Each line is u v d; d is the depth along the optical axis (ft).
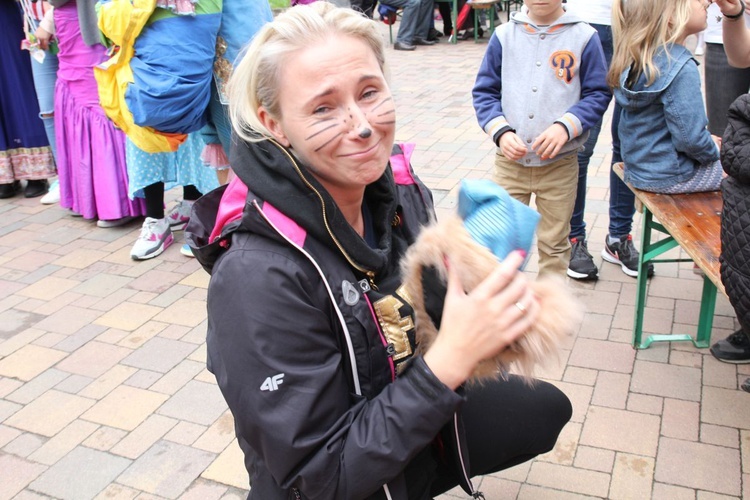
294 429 3.93
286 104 4.13
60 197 16.25
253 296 4.02
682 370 9.47
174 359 10.65
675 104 8.90
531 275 12.25
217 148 12.53
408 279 4.09
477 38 34.50
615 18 9.37
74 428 9.21
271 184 4.17
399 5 33.04
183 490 8.06
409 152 5.46
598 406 8.91
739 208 6.52
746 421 8.46
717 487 7.55
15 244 15.12
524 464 8.07
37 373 10.46
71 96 14.98
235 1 11.08
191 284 13.01
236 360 4.04
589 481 7.77
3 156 17.19
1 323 11.91
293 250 4.17
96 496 8.05
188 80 10.68
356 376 4.30
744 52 10.38
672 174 9.25
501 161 10.85
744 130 6.36
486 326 3.65
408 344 4.43
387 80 4.54
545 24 10.06
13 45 16.46
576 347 10.12
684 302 11.10
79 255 14.44
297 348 4.02
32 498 8.07
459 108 22.67
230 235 4.33
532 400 5.63
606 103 10.00
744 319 6.79
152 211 14.16
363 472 3.97
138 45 10.59
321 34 4.09
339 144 4.12
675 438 8.29
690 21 9.12
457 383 3.81
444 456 5.17
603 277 12.05
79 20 13.88
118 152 15.12
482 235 3.67
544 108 10.07
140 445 8.83
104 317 11.97
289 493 4.52
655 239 13.39
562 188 10.44
